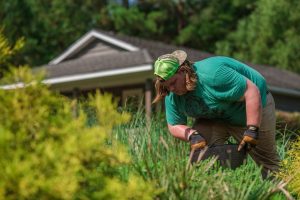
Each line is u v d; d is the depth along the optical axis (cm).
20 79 333
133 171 431
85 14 4650
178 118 532
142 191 336
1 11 3950
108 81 2427
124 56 2325
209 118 549
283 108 2839
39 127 333
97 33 2752
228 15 4559
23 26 4025
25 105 328
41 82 338
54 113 356
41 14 4325
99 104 335
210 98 502
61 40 4359
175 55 498
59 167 304
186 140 520
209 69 493
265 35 3834
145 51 2253
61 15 4478
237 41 4166
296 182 473
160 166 459
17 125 329
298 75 3444
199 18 4578
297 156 509
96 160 334
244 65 525
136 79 2378
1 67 358
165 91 516
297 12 3725
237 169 508
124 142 577
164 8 4788
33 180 296
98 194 317
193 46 4684
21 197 302
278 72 3272
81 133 328
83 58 2603
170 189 405
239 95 493
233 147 488
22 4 4003
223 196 414
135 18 4575
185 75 495
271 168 556
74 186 306
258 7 4084
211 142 557
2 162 304
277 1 3775
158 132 639
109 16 4697
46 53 4128
